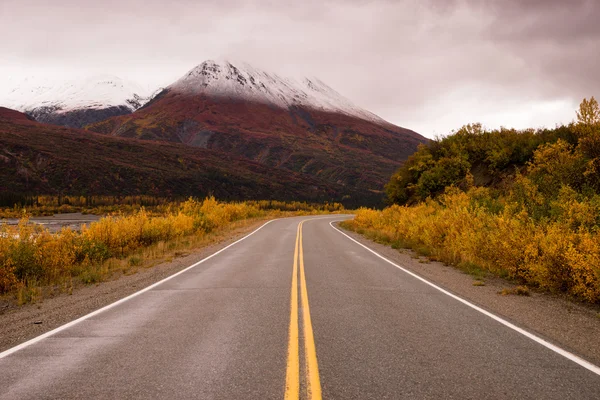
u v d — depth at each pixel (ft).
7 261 26.00
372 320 16.37
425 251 40.27
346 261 35.47
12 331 15.29
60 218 191.31
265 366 11.37
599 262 19.26
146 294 21.99
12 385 10.18
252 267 31.91
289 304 19.15
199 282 25.54
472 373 10.98
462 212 41.50
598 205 27.55
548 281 22.17
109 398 9.45
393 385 10.14
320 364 11.53
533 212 33.55
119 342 13.61
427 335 14.42
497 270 27.76
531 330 15.15
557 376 10.83
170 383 10.24
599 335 14.67
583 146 38.32
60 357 12.19
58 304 20.38
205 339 13.85
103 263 35.94
